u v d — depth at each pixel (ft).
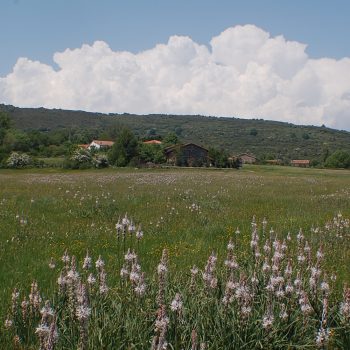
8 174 191.01
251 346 18.30
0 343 17.79
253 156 472.03
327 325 19.51
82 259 32.81
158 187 103.65
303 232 45.85
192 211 60.85
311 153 566.36
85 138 492.95
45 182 119.96
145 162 310.04
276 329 18.53
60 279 20.31
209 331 18.40
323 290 21.47
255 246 27.37
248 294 19.39
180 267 30.09
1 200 70.59
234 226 48.91
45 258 33.12
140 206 65.57
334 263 32.71
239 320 18.85
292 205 70.64
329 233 42.06
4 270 29.48
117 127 478.59
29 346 17.62
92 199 73.51
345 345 18.95
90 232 43.34
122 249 36.60
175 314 17.87
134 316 18.94
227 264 22.54
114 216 55.06
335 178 186.70
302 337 18.79
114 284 25.38
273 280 20.61
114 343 17.28
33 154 344.08
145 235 42.68
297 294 20.62
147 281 22.34
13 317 19.12
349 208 68.13
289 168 323.57
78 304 18.10
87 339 16.33
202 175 180.86
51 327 14.03
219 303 19.85
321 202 75.56
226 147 604.49
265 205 69.72
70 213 57.00
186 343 17.35
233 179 151.43
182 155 327.06
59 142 400.26
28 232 42.88
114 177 152.15
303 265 26.71
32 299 19.20
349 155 376.27
